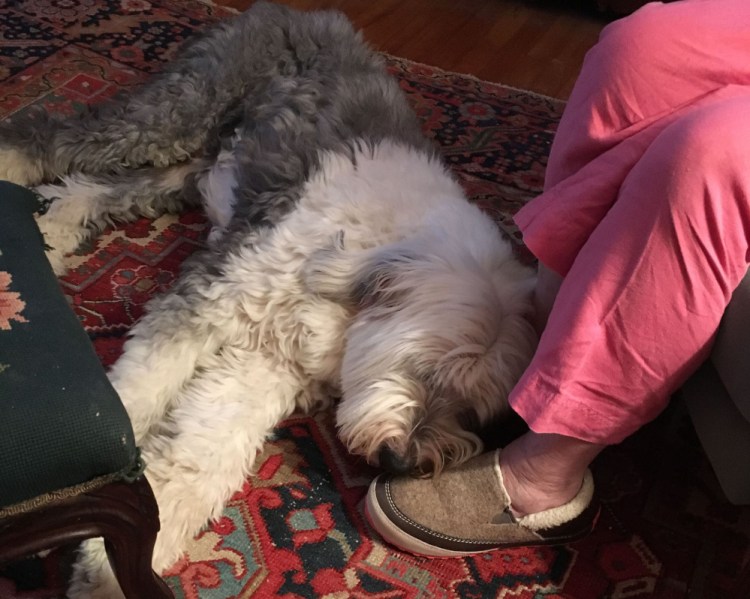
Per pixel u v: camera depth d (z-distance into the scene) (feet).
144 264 7.33
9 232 4.30
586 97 4.99
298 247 6.28
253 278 6.28
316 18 8.30
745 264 4.27
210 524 5.55
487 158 9.29
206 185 7.74
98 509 3.74
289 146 6.98
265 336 6.41
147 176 7.86
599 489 6.28
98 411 3.58
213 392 6.06
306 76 7.66
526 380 4.71
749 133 4.11
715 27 4.73
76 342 3.87
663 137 4.32
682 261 4.19
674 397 6.90
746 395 4.38
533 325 5.98
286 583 5.29
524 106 10.34
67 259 7.19
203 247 7.64
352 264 6.02
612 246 4.37
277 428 6.35
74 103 8.82
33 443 3.42
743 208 4.09
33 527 3.62
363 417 5.59
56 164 7.72
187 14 10.73
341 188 6.51
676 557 5.91
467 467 5.45
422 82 10.39
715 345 4.61
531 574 5.65
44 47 9.56
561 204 4.87
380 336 5.75
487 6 12.68
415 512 5.43
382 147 6.91
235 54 7.79
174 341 6.07
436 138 9.43
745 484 4.96
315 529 5.65
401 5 12.31
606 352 4.47
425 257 5.87
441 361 5.57
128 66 9.60
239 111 7.93
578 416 4.67
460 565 5.62
